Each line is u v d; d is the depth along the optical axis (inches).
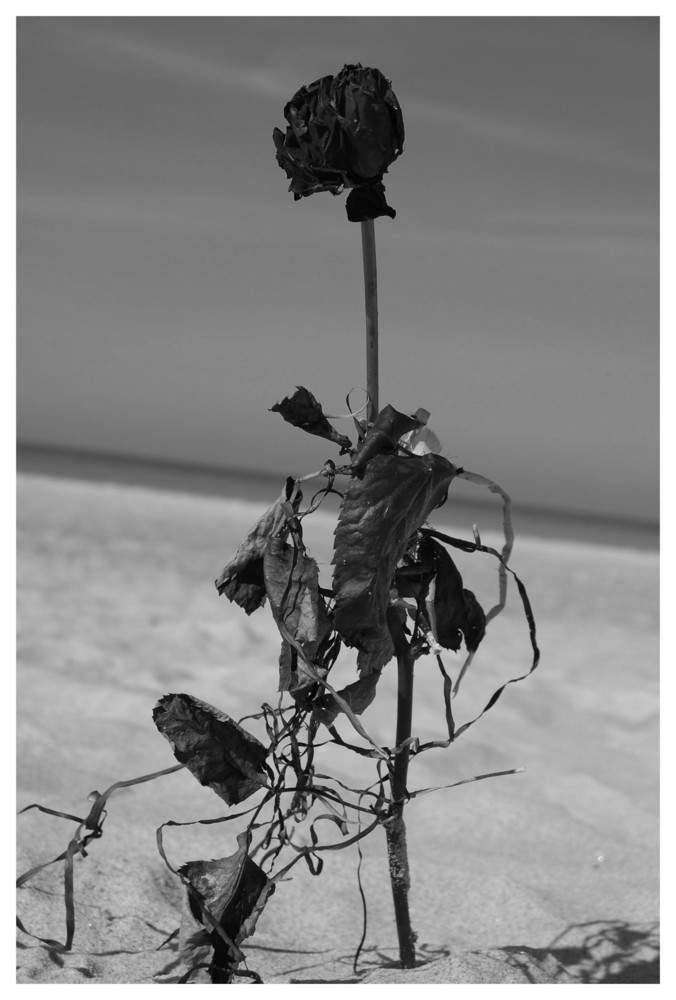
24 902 69.2
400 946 60.6
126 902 71.3
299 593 52.7
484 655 177.9
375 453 51.2
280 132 53.5
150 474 1021.2
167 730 53.7
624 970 67.4
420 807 103.1
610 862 91.2
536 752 124.4
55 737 106.5
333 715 55.2
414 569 54.6
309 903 78.0
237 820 92.1
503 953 63.8
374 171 51.8
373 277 54.2
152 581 213.3
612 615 240.5
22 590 187.6
